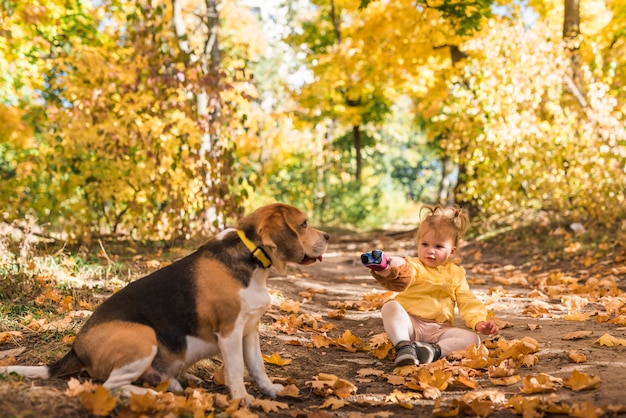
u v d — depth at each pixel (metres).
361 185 27.73
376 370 4.41
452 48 15.59
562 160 11.90
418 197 46.06
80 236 9.66
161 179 10.23
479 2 13.30
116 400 3.14
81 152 10.27
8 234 8.37
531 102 12.13
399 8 15.11
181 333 3.59
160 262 8.53
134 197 10.38
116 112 10.32
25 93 12.07
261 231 3.59
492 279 9.50
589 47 12.95
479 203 13.82
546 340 5.04
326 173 27.47
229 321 3.57
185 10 12.73
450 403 3.62
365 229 25.23
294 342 5.18
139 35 10.49
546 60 11.73
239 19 24.20
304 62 26.64
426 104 17.11
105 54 10.94
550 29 13.12
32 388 3.23
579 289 7.54
